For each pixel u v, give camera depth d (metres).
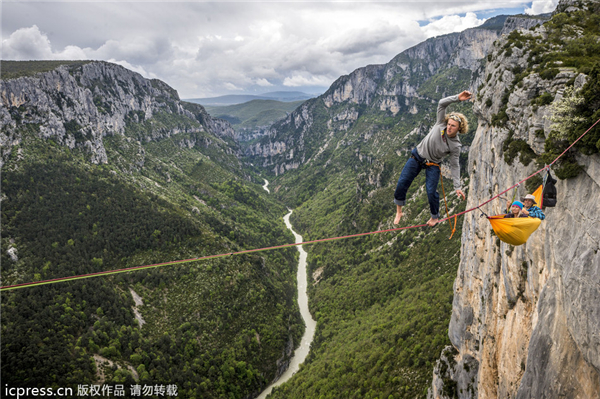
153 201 163.38
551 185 16.11
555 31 35.41
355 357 92.44
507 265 30.64
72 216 128.62
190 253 138.25
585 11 38.44
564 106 19.94
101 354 92.06
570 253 18.16
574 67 28.38
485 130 39.66
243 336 115.19
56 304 95.75
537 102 26.98
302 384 96.56
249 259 147.50
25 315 89.75
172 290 122.88
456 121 11.18
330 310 139.00
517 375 28.59
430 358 71.81
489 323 36.09
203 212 197.62
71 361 84.19
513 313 29.83
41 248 111.12
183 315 116.12
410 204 167.12
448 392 46.53
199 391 96.31
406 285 124.25
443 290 98.50
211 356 107.06
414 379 70.19
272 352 115.31
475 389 41.88
